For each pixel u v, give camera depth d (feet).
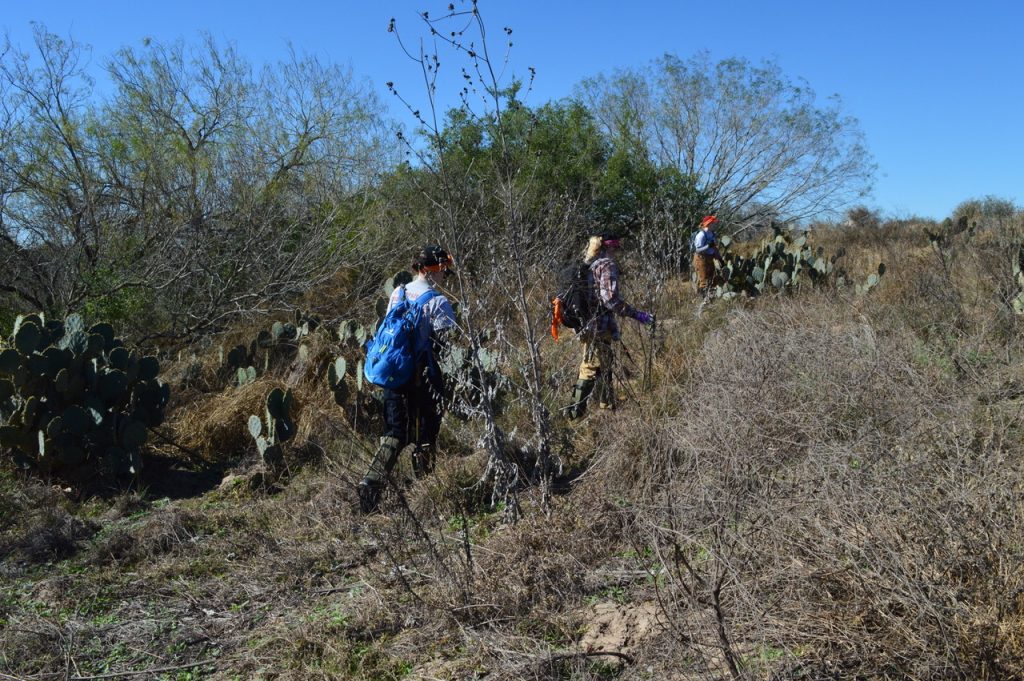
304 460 18.83
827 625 8.66
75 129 37.14
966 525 8.95
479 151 30.99
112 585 13.34
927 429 11.64
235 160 40.47
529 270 19.89
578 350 20.62
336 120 44.50
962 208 56.90
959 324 19.47
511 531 13.42
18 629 11.73
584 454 16.81
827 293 26.99
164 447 20.03
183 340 34.32
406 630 11.31
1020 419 12.69
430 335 15.58
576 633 10.68
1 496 16.19
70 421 17.61
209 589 13.03
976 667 7.89
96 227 34.24
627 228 50.52
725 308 25.96
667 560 10.47
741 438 12.80
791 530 9.62
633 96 75.92
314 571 13.35
